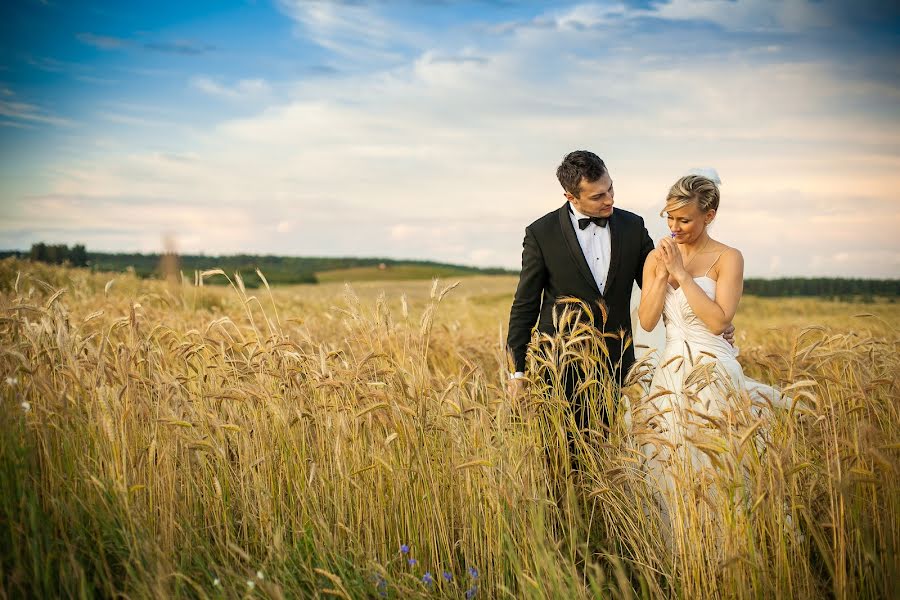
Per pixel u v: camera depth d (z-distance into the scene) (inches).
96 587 115.0
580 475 141.9
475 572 119.8
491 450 126.8
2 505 116.1
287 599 109.8
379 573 115.6
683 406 135.0
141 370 152.7
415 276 2706.7
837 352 124.0
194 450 129.2
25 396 131.9
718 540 115.6
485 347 265.1
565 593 105.7
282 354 142.9
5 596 104.8
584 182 157.8
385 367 138.3
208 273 147.8
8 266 532.7
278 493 133.9
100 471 125.8
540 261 171.0
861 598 106.3
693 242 158.6
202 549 121.9
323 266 3011.8
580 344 147.3
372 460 128.7
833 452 113.7
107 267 650.2
